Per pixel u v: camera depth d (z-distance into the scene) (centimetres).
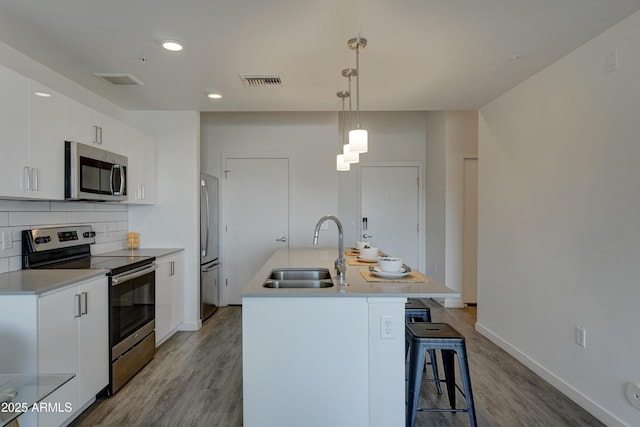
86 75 282
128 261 281
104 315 239
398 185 564
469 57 250
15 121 206
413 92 323
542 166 274
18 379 130
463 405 237
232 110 380
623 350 202
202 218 407
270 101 352
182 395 249
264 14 195
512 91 314
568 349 246
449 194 479
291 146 488
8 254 234
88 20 201
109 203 346
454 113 477
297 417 189
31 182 217
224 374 281
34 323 180
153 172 380
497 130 340
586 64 229
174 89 316
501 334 336
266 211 489
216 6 187
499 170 337
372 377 189
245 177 489
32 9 190
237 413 227
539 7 189
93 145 278
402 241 564
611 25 208
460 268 480
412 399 193
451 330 208
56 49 238
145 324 294
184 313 388
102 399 243
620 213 204
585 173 231
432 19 201
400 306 188
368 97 337
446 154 478
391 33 216
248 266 489
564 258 250
